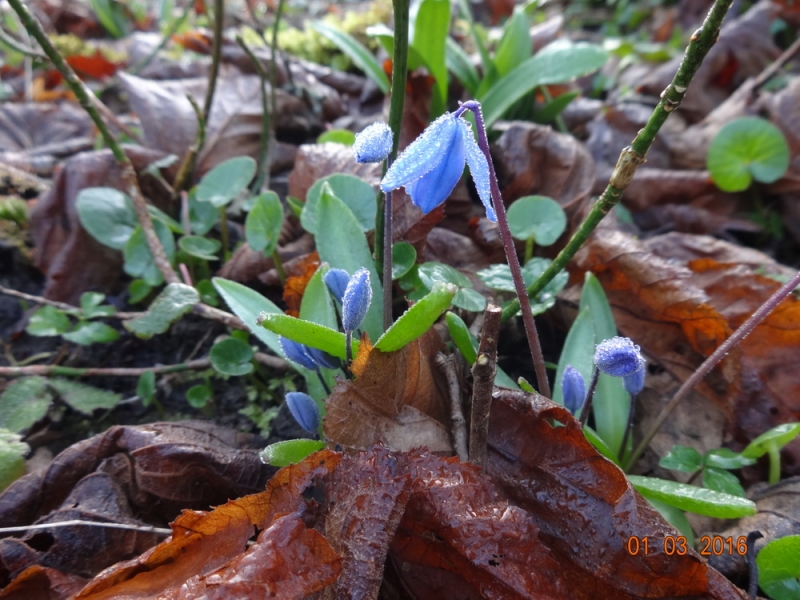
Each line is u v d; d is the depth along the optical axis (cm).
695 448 13
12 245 18
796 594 10
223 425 14
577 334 13
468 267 16
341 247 12
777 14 30
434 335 12
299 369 12
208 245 16
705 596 9
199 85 22
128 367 16
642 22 42
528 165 18
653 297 15
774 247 21
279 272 15
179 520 9
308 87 24
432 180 8
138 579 9
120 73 21
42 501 11
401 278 14
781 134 20
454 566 9
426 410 11
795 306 14
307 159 17
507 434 11
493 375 9
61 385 14
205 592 8
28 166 22
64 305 15
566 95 21
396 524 9
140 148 19
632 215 22
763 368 14
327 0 43
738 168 20
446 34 18
